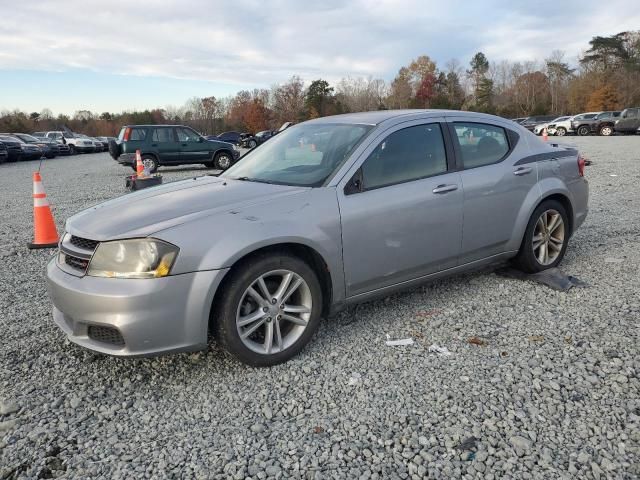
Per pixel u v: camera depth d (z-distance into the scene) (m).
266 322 3.25
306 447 2.51
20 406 2.91
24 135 32.94
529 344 3.46
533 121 45.28
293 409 2.83
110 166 22.67
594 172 12.38
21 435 2.65
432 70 86.00
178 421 2.75
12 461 2.45
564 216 4.88
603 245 5.78
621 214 7.40
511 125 4.70
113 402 2.95
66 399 2.98
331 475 2.31
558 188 4.72
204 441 2.57
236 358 3.19
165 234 2.95
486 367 3.19
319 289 3.41
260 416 2.78
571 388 2.92
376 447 2.49
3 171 21.17
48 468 2.40
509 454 2.41
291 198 3.36
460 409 2.76
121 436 2.64
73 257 3.16
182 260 2.92
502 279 4.75
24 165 25.22
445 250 4.03
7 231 7.88
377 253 3.63
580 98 67.44
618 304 4.05
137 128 17.42
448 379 3.07
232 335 3.10
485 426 2.62
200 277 2.96
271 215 3.22
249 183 3.78
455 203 4.00
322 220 3.35
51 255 6.22
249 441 2.56
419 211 3.79
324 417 2.74
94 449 2.53
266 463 2.40
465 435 2.55
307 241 3.27
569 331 3.62
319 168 3.71
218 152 18.53
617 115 34.47
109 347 2.96
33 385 3.13
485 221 4.24
